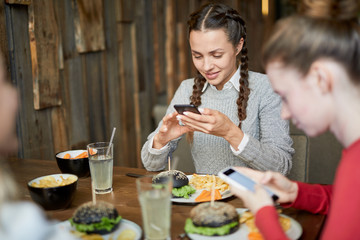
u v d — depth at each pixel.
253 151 1.47
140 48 3.23
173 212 1.17
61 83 2.34
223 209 1.02
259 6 5.31
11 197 0.67
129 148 3.15
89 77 2.61
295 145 1.86
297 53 0.81
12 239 0.58
